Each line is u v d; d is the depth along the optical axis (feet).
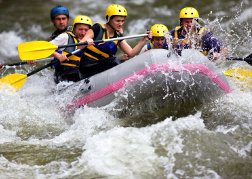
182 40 65.21
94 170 47.73
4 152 53.11
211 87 57.98
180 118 56.39
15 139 57.31
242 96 61.82
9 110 65.16
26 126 61.36
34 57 63.62
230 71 66.59
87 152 50.67
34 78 75.15
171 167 47.85
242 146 51.21
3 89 69.10
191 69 56.39
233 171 47.14
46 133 59.41
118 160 48.93
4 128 60.75
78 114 61.16
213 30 75.61
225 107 59.62
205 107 59.41
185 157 49.29
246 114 58.18
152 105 58.65
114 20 62.13
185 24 65.31
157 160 48.88
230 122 56.65
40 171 48.34
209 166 47.91
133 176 46.55
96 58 64.49
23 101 67.77
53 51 63.10
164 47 66.74
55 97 65.26
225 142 51.93
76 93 62.44
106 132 53.72
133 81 57.16
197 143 51.47
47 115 64.03
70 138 56.29
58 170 48.34
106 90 59.06
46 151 53.06
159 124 54.85
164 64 56.24
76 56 64.54
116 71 59.21
